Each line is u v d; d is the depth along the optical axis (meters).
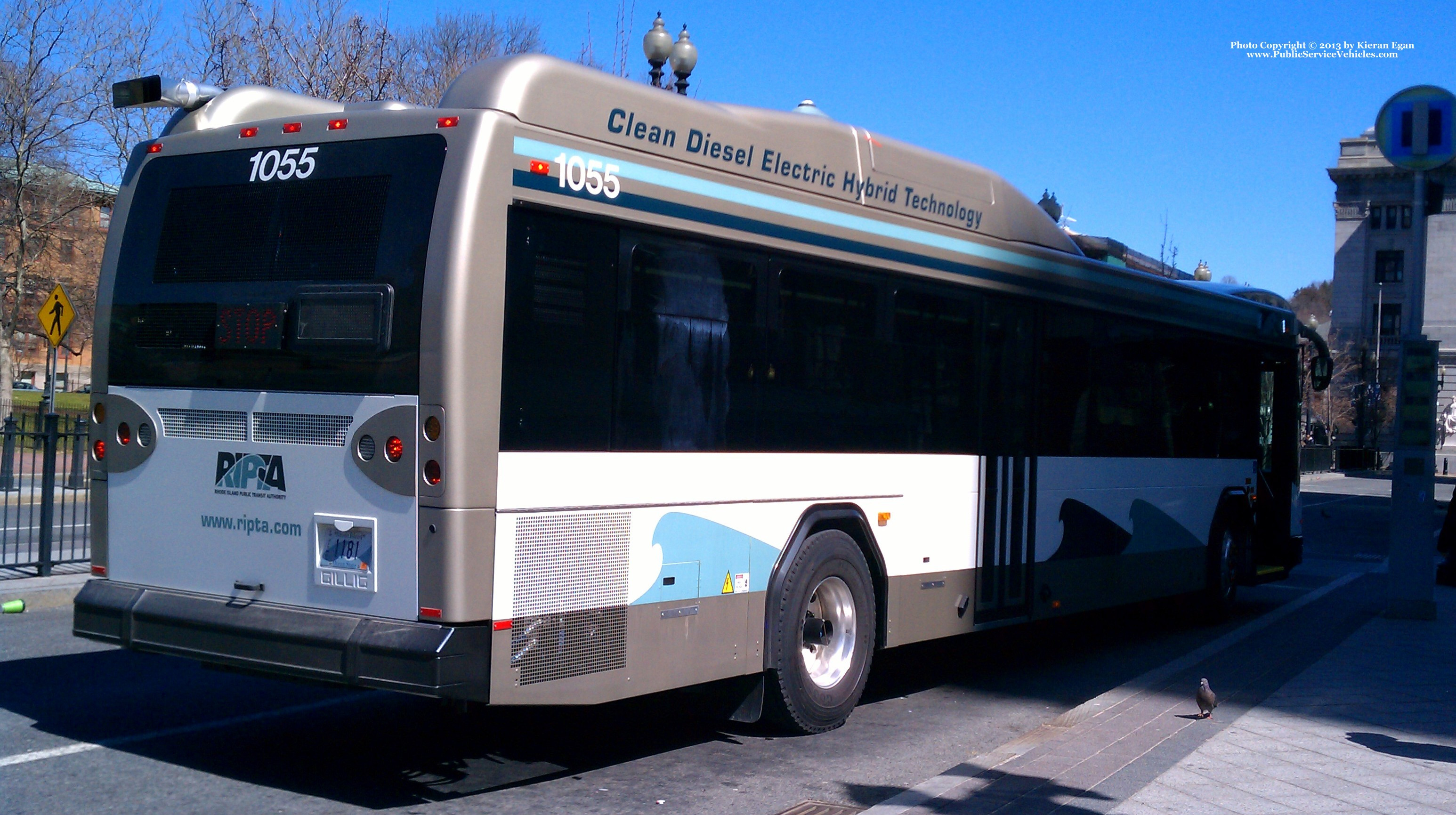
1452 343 79.19
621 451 5.90
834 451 7.25
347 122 5.72
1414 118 11.69
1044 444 9.27
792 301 6.99
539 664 5.48
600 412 5.80
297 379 5.66
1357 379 75.88
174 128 6.59
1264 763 6.11
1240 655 9.41
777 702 6.88
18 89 25.97
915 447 7.94
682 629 6.22
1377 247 81.38
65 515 12.95
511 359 5.40
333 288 5.55
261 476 5.77
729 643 6.52
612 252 5.90
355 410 5.45
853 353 7.43
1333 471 62.09
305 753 6.41
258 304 5.83
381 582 5.36
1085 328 9.85
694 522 6.30
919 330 8.00
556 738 6.93
